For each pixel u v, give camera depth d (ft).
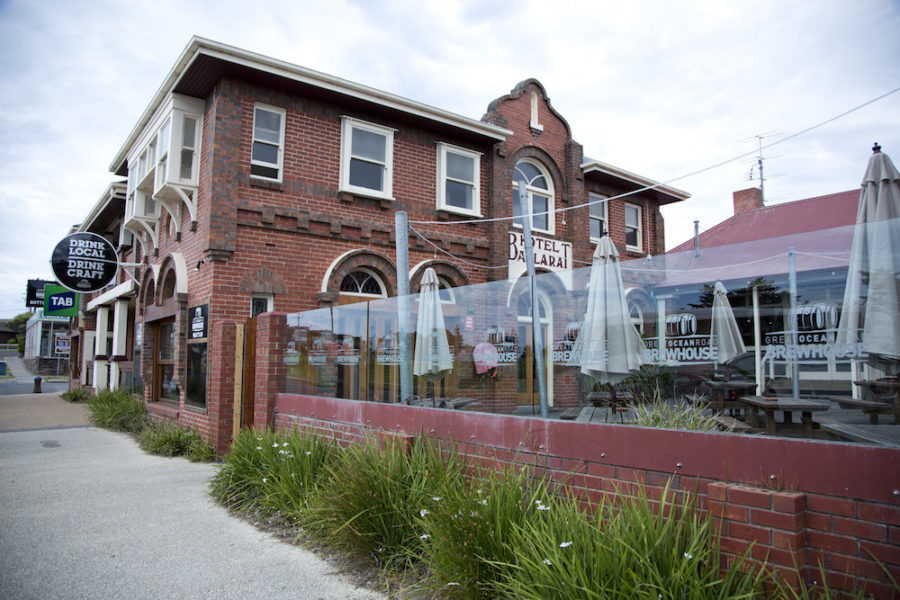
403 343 21.83
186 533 18.24
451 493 14.06
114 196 54.13
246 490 21.57
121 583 14.33
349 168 37.86
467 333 19.76
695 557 9.93
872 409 11.02
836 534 9.74
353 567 15.39
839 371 11.59
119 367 54.80
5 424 45.32
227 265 32.96
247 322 30.17
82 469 27.76
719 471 11.39
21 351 233.55
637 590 9.46
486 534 12.56
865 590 9.34
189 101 35.70
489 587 12.34
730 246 13.80
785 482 10.43
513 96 46.78
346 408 22.41
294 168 36.01
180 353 35.17
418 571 14.51
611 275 16.25
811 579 9.89
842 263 11.76
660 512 10.93
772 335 12.75
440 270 41.19
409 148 40.96
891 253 11.09
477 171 44.01
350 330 23.99
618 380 15.64
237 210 33.53
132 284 48.96
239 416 29.60
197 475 26.32
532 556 11.44
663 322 14.94
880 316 11.08
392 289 38.65
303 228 35.55
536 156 47.93
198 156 35.53
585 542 10.78
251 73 33.99
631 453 12.93
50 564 15.56
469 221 41.09
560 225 49.01
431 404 20.62
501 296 18.95
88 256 42.06
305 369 26.50
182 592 13.82
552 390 17.16
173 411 36.35
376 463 16.33
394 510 15.51
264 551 16.66
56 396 79.82
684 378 14.44
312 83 35.58
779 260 12.80
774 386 12.59
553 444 14.66
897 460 9.22
